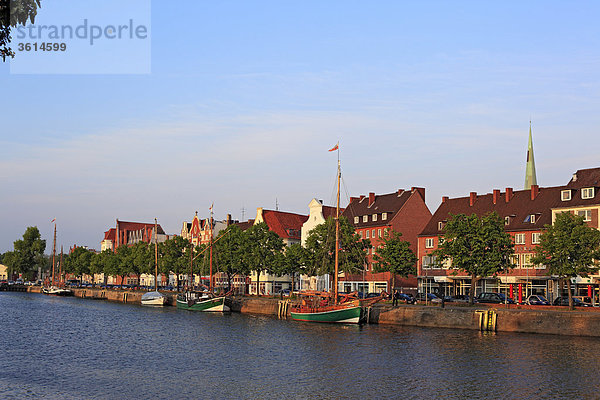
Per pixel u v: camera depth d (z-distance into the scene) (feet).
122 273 632.79
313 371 168.45
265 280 506.07
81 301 541.75
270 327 280.51
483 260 278.87
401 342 220.02
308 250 364.79
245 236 416.87
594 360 178.29
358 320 282.77
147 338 244.83
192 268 481.05
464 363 176.45
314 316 304.30
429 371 166.30
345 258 349.20
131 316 358.43
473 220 282.36
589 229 254.47
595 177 332.39
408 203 442.09
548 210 347.56
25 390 144.46
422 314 268.82
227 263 429.38
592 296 294.87
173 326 293.02
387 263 341.21
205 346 219.00
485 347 204.03
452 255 287.89
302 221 559.38
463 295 348.18
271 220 545.44
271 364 180.14
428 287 398.42
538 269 335.88
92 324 308.19
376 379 157.17
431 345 211.41
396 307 280.72
